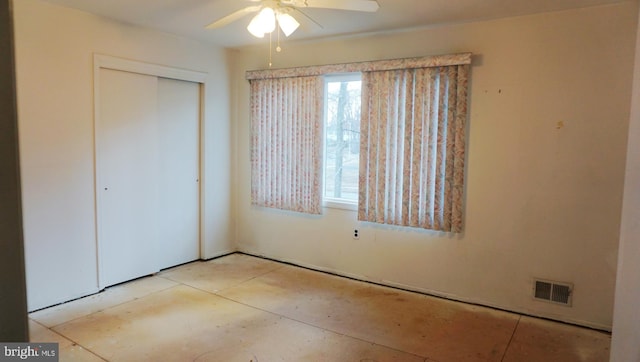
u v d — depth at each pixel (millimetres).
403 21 3496
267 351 2713
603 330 3100
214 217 4832
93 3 3215
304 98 4332
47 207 3295
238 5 3242
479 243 3551
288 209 4586
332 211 4336
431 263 3785
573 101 3113
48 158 3283
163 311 3318
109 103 3701
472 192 3547
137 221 4031
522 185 3342
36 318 3131
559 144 3186
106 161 3713
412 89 3684
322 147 4312
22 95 3105
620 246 1877
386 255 4027
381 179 3896
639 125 1732
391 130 3814
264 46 4625
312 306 3490
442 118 3570
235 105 4953
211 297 3648
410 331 3051
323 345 2809
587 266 3141
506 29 3324
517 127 3330
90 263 3627
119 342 2791
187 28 3916
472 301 3613
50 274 3344
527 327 3146
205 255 4762
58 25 3281
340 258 4316
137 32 3855
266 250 4887
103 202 3707
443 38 3600
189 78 4387
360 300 3646
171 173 4379
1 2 690
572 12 3074
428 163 3656
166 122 4289
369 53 3988
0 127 700
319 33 3947
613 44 2957
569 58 3107
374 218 3980
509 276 3443
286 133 4508
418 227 3770
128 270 3986
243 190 5023
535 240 3322
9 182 716
